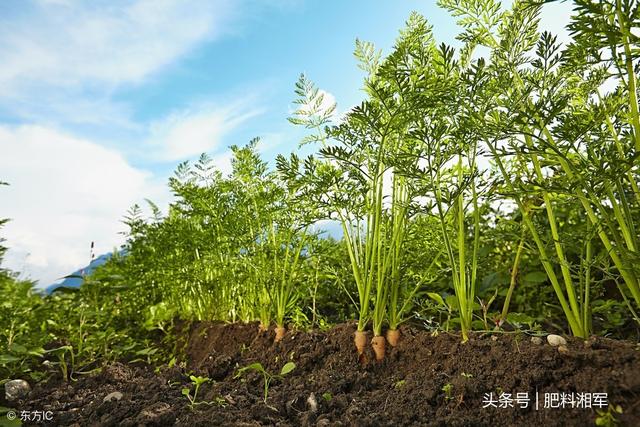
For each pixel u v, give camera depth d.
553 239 2.16
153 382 2.71
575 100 2.32
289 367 2.51
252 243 3.27
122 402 2.43
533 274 3.35
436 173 2.26
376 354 2.55
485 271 3.76
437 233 2.81
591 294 3.11
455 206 2.63
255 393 2.48
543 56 2.16
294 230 3.06
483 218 3.93
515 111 2.12
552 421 1.75
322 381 2.43
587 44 1.87
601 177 1.86
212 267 3.85
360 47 2.86
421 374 2.27
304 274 3.43
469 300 2.37
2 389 2.88
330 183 2.50
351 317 3.77
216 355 3.20
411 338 2.53
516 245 3.43
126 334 3.99
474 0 2.37
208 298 4.00
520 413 1.84
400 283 2.86
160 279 4.47
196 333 3.80
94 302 4.20
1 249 3.83
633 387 1.72
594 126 2.04
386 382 2.38
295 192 2.86
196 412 2.18
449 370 2.21
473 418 1.87
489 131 2.04
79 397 2.74
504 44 2.21
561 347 2.00
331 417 2.09
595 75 2.21
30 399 2.78
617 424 1.64
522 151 2.04
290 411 2.20
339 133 2.58
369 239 2.64
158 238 4.30
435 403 2.04
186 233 3.96
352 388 2.39
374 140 2.52
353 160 2.48
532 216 2.73
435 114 2.32
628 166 1.78
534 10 2.18
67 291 4.16
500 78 2.19
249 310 3.55
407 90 2.17
